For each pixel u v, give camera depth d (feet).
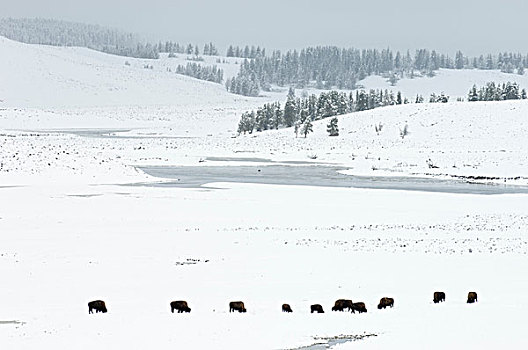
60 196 261.44
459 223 211.41
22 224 196.13
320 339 85.25
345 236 180.65
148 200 256.11
